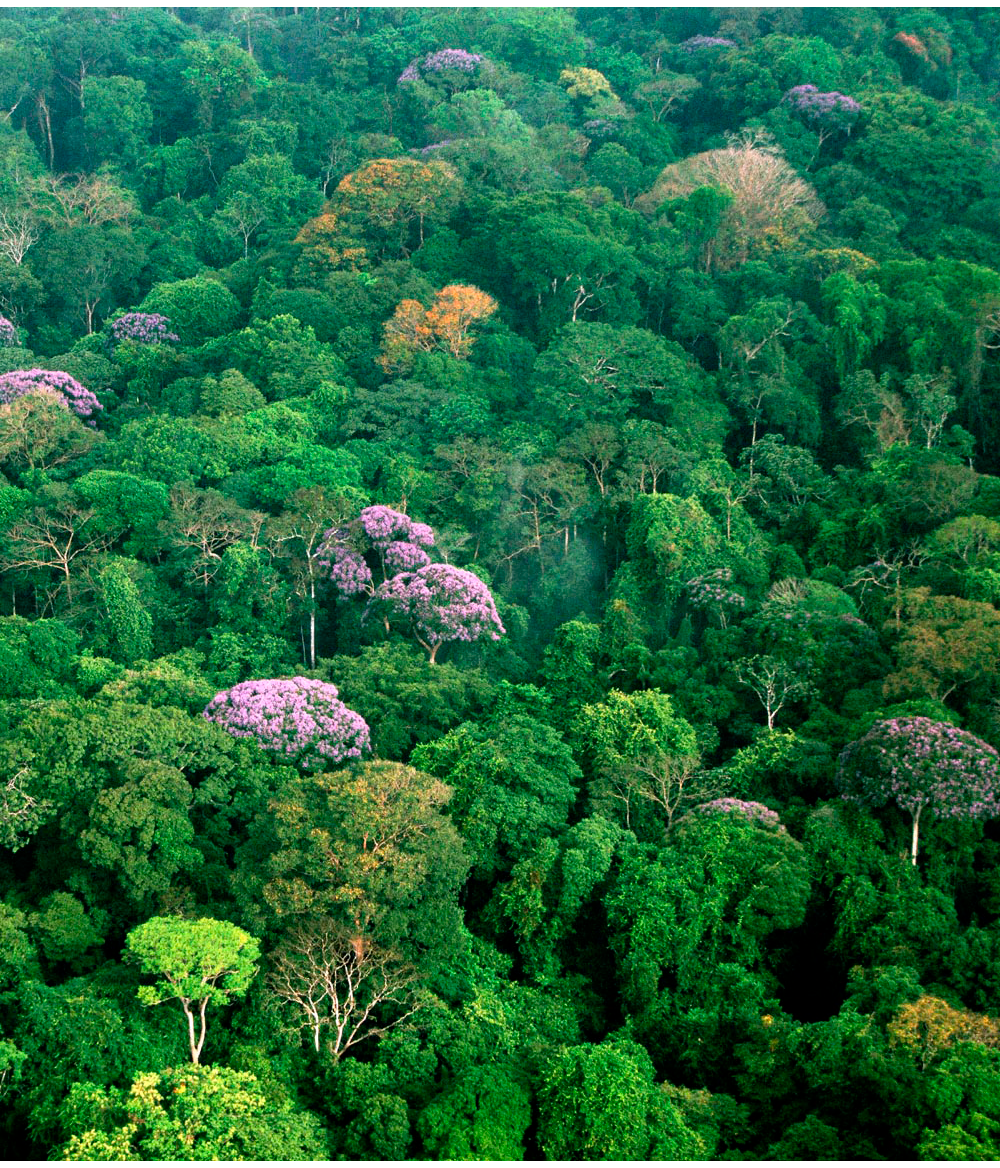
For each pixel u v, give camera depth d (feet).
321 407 279.69
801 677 203.00
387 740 191.31
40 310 347.36
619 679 217.15
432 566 220.02
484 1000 151.33
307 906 141.38
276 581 229.86
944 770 160.66
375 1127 134.82
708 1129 137.49
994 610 192.65
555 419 268.62
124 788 155.22
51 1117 128.26
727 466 257.34
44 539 232.12
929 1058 133.59
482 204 341.00
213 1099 124.36
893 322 285.23
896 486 239.09
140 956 133.28
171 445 250.98
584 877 164.25
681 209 327.88
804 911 160.35
